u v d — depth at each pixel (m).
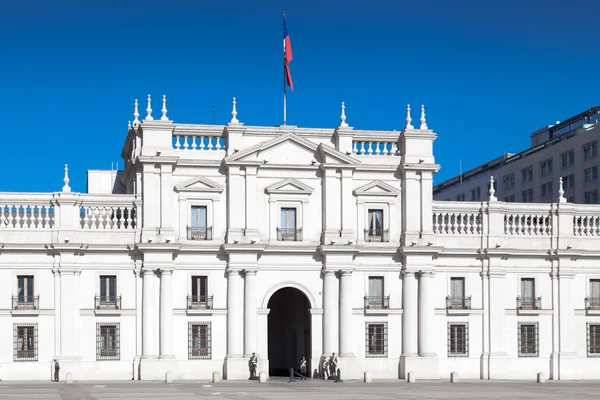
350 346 60.75
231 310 59.56
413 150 62.47
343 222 61.16
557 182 98.31
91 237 58.53
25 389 49.00
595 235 65.69
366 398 43.59
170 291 59.00
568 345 63.97
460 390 50.34
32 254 57.69
